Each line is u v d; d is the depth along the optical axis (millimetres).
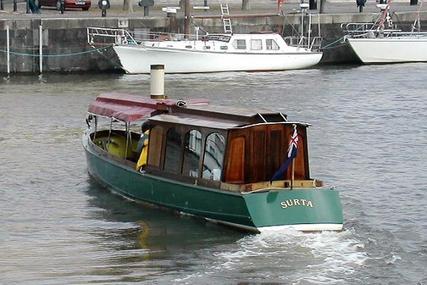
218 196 38500
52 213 42094
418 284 33906
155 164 41750
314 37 96250
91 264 35594
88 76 86812
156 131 41719
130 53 86625
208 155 39719
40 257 36438
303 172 39969
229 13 99938
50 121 63219
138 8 106875
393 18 102188
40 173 49031
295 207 37906
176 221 40219
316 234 37875
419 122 63281
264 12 102500
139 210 41906
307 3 106000
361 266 35375
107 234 39062
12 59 87625
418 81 82562
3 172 49281
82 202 43594
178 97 73688
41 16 92750
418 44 96625
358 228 39688
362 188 46562
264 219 37594
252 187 38062
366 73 88562
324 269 35094
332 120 63938
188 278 34156
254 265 35375
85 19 88562
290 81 82875
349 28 98750
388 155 53688
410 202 44125
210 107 42438
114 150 47406
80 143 56156
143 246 37625
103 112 46625
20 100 71938
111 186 44688
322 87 78938
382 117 65000
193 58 87812
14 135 58688
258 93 75750
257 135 39219
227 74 88125
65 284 33688
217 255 36375
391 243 37875
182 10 101375
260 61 89625
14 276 34406
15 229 39875
